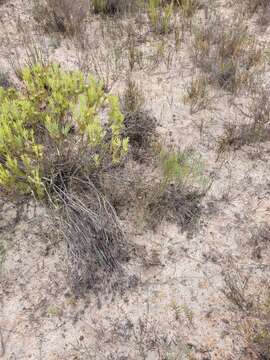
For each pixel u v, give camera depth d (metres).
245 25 4.67
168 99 3.78
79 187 2.92
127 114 3.34
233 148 3.34
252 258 2.69
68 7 4.37
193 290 2.54
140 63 4.14
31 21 4.66
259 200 3.01
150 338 2.34
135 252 2.69
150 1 4.53
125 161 3.13
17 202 2.89
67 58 4.21
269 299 2.45
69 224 2.63
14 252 2.67
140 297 2.50
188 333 2.37
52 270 2.59
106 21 4.68
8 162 2.53
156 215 2.84
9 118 2.63
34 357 2.27
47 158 2.79
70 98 2.93
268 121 3.53
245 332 2.36
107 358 2.27
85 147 2.83
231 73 3.92
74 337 2.34
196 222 2.85
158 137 3.41
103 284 2.53
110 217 2.69
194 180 3.06
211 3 4.98
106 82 3.89
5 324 2.38
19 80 3.90
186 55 4.26
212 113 3.66
